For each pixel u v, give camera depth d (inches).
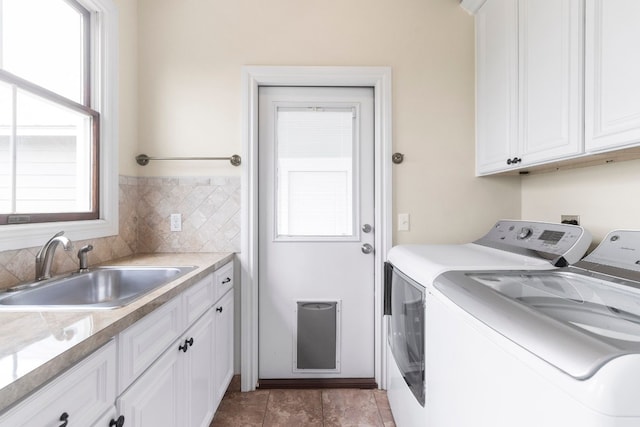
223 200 75.6
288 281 78.8
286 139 78.7
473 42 76.3
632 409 18.1
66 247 45.3
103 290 55.6
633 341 21.7
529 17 55.8
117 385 31.9
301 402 71.6
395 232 76.3
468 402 33.2
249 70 74.5
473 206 76.5
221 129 75.4
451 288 37.9
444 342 39.1
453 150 76.4
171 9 75.1
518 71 59.1
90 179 62.6
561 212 64.2
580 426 19.5
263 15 75.3
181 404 46.5
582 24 44.4
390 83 75.1
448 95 76.2
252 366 76.2
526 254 52.9
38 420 22.6
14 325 29.5
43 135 53.4
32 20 51.1
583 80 44.4
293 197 79.2
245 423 64.4
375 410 68.7
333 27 75.5
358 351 79.1
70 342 25.7
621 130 38.6
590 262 44.0
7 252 43.8
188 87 75.1
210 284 59.1
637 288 34.2
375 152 77.0
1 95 46.5
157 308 39.2
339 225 79.5
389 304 65.3
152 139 75.0
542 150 52.7
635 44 36.8
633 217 49.7
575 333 22.9
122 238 69.2
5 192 47.4
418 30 75.9
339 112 79.0
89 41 62.4
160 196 75.3
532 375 23.9
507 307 29.1
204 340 55.6
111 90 64.7
